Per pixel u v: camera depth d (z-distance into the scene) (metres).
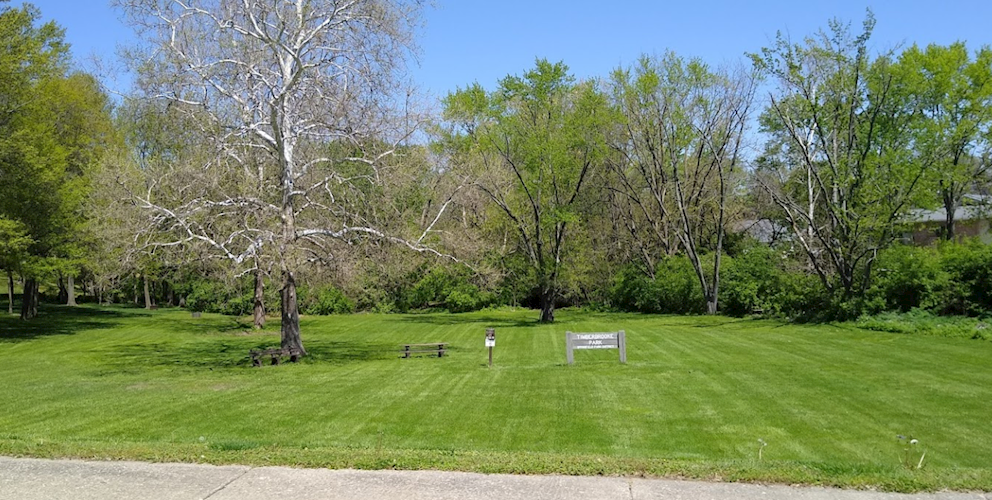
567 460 6.88
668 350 18.95
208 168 17.33
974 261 22.09
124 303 56.84
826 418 10.07
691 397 11.84
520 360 18.14
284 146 17.62
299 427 9.88
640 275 41.22
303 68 16.89
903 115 26.64
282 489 6.06
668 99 35.25
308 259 18.39
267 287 33.62
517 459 6.91
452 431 9.52
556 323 31.50
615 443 8.70
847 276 25.38
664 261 39.12
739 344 19.97
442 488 6.06
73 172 33.75
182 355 21.16
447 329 29.36
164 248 17.84
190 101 16.89
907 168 23.47
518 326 30.05
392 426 9.89
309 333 28.94
